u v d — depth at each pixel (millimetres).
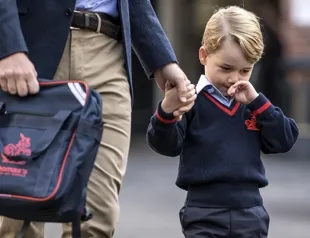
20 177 8656
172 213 19844
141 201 21375
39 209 8602
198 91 9969
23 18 9602
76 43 9805
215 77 9930
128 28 10008
